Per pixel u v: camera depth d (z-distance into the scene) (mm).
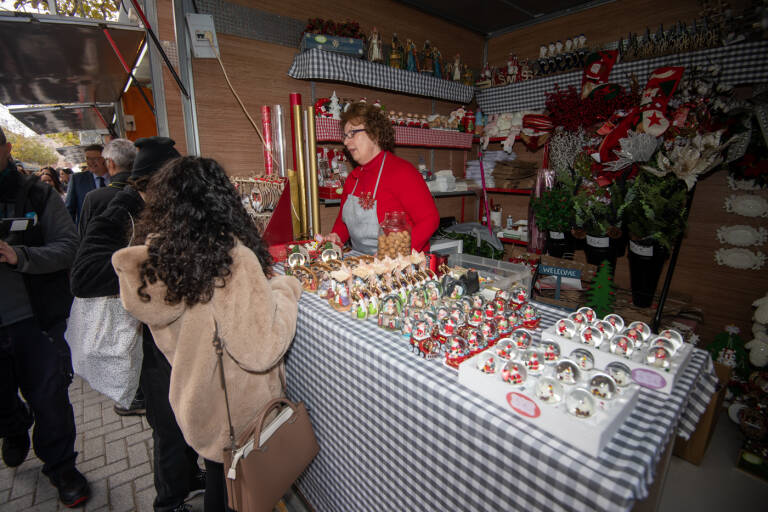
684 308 2631
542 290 2514
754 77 2467
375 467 1207
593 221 2867
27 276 1499
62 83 2693
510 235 3959
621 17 3365
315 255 1866
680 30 2811
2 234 1420
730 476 1946
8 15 1555
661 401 885
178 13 2291
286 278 1331
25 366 1561
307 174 2561
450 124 4039
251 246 1064
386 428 1127
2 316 1482
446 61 4078
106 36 1879
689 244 3002
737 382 2352
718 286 2910
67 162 7180
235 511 1211
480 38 4418
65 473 1695
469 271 1486
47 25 1652
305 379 1511
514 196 4320
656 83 2764
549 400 793
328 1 3090
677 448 2078
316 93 3119
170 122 2389
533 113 3623
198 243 898
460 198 4629
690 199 2473
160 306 903
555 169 3361
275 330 1015
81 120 4496
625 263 3418
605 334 1098
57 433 1646
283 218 2131
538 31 3980
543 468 735
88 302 1508
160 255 878
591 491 665
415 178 2053
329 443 1433
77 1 1886
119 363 1547
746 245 2740
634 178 2748
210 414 1059
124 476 1904
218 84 2588
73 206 3602
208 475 1249
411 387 1004
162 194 939
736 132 2461
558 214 3045
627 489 628
